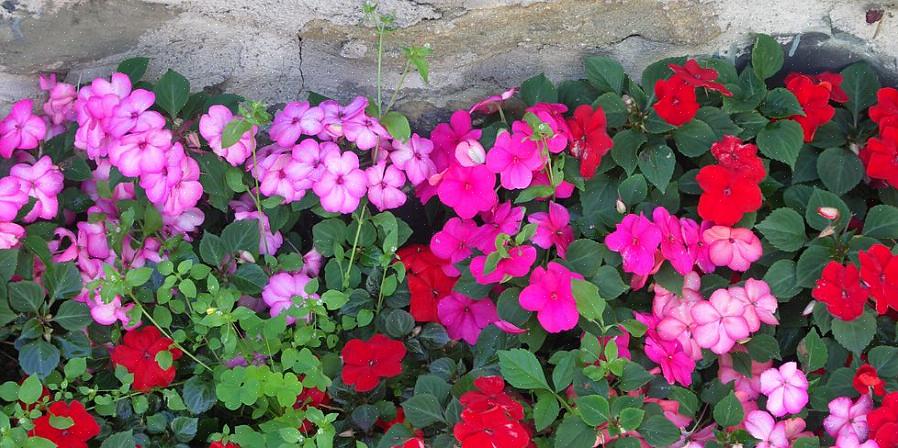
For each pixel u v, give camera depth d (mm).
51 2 837
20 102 837
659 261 806
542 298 775
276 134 825
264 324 771
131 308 777
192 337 817
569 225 849
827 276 779
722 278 833
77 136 825
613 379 795
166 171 794
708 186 806
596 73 878
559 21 882
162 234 845
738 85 876
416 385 772
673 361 796
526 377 749
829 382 808
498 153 819
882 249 784
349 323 818
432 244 847
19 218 802
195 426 789
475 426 708
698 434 799
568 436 739
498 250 775
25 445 735
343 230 842
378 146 836
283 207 851
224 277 820
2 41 849
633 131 850
